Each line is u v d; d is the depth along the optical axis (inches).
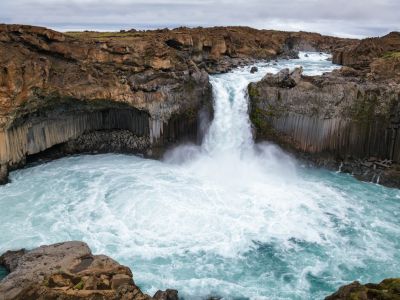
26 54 1619.1
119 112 1951.3
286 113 1897.1
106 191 1557.6
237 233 1316.4
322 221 1408.7
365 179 1753.2
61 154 1919.3
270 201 1531.7
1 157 1584.6
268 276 1123.9
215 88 2033.7
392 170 1732.3
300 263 1182.9
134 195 1519.4
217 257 1197.7
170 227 1334.9
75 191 1556.3
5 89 1505.9
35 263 1029.8
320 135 1856.5
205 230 1327.5
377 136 1793.8
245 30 3284.9
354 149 1833.2
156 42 1955.0
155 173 1744.6
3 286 938.1
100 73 1780.3
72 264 1007.6
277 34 3533.5
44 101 1683.1
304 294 1051.9
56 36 1699.1
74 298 882.8
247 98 1972.2
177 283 1082.1
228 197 1549.0
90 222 1348.4
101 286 923.4
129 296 893.2
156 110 1866.4
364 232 1349.7
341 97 1797.5
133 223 1350.9
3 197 1494.8
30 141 1747.0
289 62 2960.1
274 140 1942.7
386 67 2015.3
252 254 1217.4
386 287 887.7
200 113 1966.0
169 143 1930.4
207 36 2541.8
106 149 1987.0
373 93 1769.2
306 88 1851.6
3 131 1568.7
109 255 1186.0
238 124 1989.4
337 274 1136.2
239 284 1088.8
